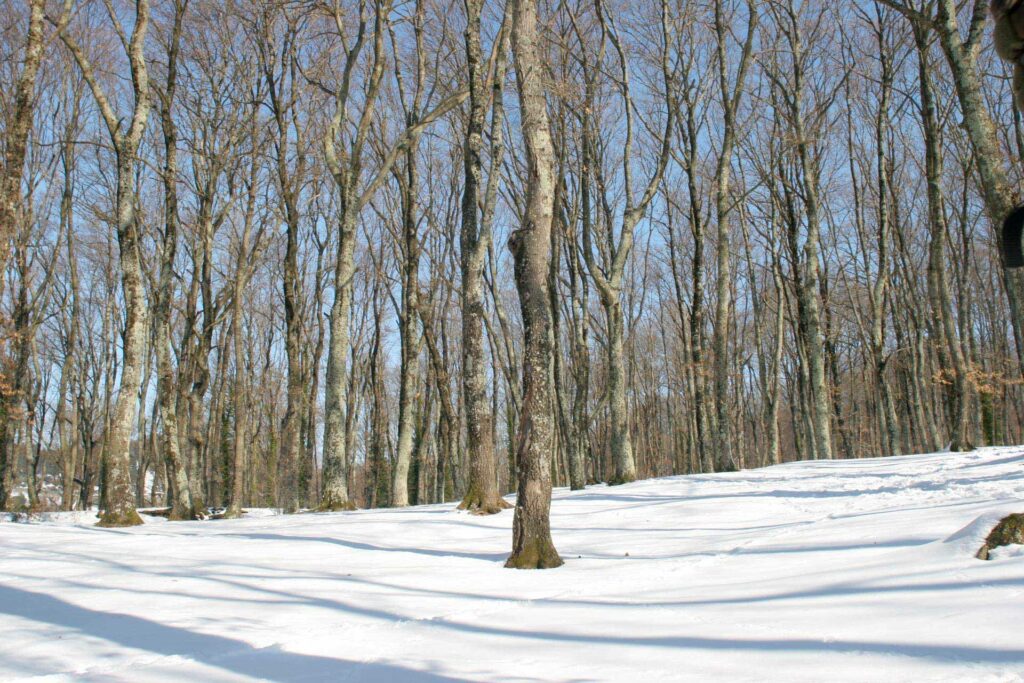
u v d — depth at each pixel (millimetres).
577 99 21297
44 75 24875
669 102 19969
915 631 4180
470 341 14281
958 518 7816
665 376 52875
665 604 5711
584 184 20312
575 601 6082
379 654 4531
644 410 50438
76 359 37250
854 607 4914
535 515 8227
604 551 9039
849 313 44906
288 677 4062
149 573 7438
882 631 4270
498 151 15148
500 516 13125
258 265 28531
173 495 18516
